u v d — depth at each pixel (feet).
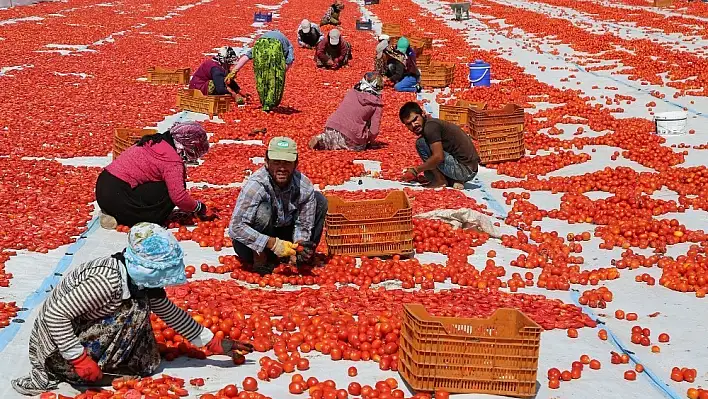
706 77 69.97
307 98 64.69
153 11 141.18
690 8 135.74
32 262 27.32
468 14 141.28
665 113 50.39
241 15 140.36
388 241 28.53
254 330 21.94
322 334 21.54
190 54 89.71
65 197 35.01
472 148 38.60
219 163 42.32
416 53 80.18
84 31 106.11
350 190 38.09
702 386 19.88
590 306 24.94
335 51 83.25
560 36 105.29
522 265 28.48
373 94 46.29
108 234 30.60
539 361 20.86
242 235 25.48
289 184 25.79
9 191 35.40
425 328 18.45
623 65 80.18
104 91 63.82
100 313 17.84
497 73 78.07
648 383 19.99
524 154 45.52
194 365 20.06
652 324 23.56
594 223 33.55
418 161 43.68
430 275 26.66
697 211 35.14
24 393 18.22
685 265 27.37
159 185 31.19
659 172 41.65
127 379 18.54
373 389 18.71
